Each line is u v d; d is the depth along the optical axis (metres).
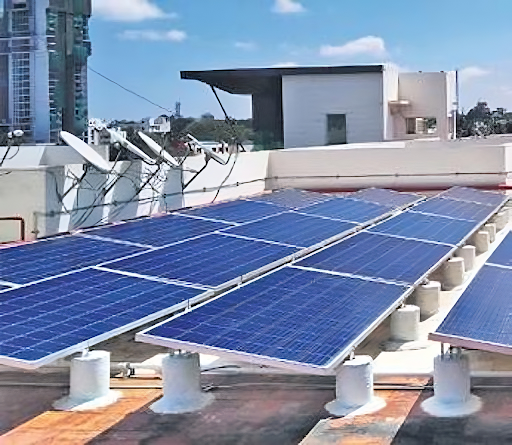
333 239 15.63
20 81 56.81
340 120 44.97
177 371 9.29
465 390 8.90
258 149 34.22
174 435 8.39
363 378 8.94
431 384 9.69
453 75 52.75
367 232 16.17
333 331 7.87
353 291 9.94
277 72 44.97
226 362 11.02
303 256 13.50
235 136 28.30
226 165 24.69
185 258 12.12
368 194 25.22
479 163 27.84
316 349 7.23
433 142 38.16
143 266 11.20
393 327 11.93
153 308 8.87
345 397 8.94
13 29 57.88
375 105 44.41
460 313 8.58
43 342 7.34
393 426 8.32
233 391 9.80
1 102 56.91
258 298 9.09
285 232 16.08
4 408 9.53
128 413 9.15
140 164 19.05
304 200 23.39
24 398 9.91
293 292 9.55
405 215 19.48
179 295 9.59
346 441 7.97
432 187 28.33
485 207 22.33
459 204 22.58
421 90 49.03
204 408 9.18
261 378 10.30
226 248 13.48
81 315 8.36
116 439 8.34
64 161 22.25
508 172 28.00
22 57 57.25
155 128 25.69
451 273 16.34
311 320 8.26
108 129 19.77
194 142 22.75
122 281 10.10
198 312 8.30
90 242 13.60
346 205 21.95
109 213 17.75
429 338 7.72
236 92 48.22
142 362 11.42
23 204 15.49
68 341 7.43
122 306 8.86
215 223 17.06
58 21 59.03
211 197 23.48
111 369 10.82
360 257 12.75
